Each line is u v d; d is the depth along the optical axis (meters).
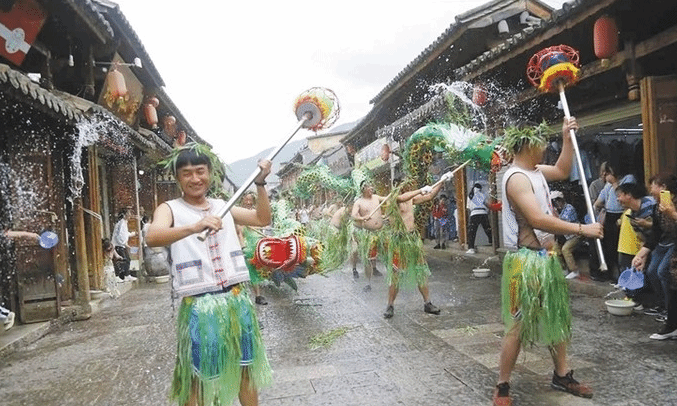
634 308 5.46
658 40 5.49
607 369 3.83
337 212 8.92
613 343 4.44
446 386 3.72
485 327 5.30
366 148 17.42
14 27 5.93
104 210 11.53
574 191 8.94
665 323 4.62
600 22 5.71
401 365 4.24
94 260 8.46
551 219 3.07
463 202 11.98
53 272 6.57
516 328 3.23
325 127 3.25
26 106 5.78
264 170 2.79
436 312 5.99
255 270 6.71
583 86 7.52
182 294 2.62
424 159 6.85
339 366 4.31
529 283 3.20
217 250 2.70
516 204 3.22
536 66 3.62
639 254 4.82
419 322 5.66
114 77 8.64
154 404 3.75
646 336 4.59
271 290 8.43
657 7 5.71
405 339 5.01
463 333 5.11
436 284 8.12
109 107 9.08
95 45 8.45
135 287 10.20
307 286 8.72
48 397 4.05
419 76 12.20
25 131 6.50
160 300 8.39
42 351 5.48
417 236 6.07
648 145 5.72
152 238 2.48
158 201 17.22
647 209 4.84
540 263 3.23
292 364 4.44
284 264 5.68
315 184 10.40
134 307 7.84
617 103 7.12
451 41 10.12
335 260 7.64
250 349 2.72
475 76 8.26
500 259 9.66
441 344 4.78
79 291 7.11
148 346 5.41
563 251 7.18
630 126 8.01
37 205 6.56
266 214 2.82
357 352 4.68
